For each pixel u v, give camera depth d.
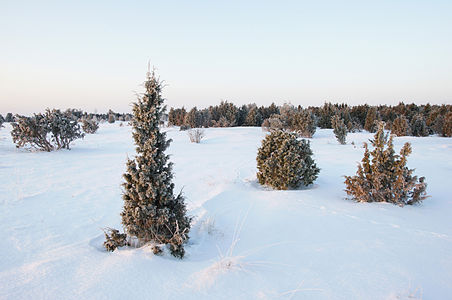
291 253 3.53
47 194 6.45
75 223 4.75
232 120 38.75
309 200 6.13
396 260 3.28
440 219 4.83
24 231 4.29
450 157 12.70
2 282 2.72
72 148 15.45
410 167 10.24
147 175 3.86
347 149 16.05
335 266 3.15
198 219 5.05
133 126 4.00
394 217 4.92
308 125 25.39
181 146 17.86
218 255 3.59
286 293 2.61
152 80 4.03
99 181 7.91
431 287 2.72
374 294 2.59
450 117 25.62
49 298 2.45
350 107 43.00
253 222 4.87
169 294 2.58
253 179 8.74
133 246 3.81
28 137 13.00
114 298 2.48
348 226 4.48
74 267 3.05
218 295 2.58
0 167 9.40
